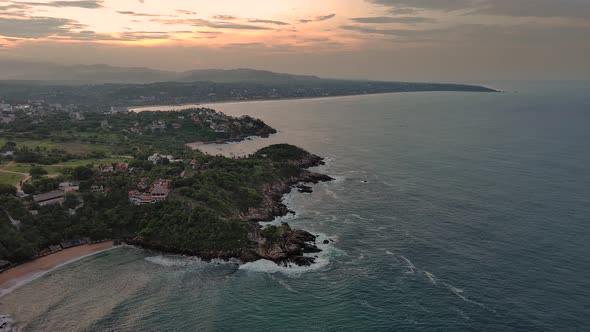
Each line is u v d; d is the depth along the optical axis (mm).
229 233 156875
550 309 114125
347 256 147750
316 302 121000
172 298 123875
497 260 140875
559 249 146750
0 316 114188
